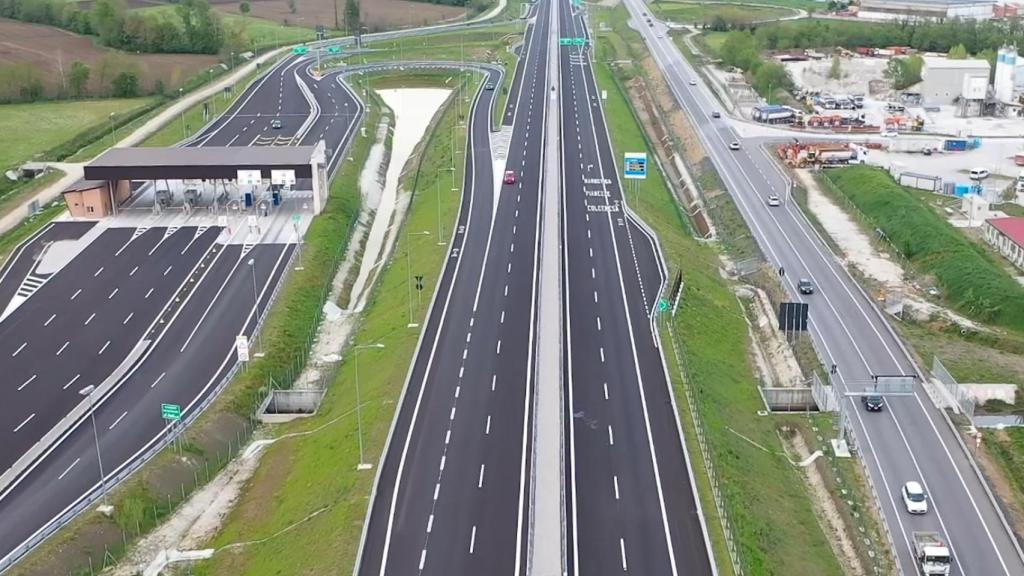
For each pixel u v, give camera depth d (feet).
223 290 495.82
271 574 287.28
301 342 452.35
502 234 556.92
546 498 305.53
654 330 428.97
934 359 420.36
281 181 599.57
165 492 335.26
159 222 593.83
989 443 369.71
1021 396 407.03
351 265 562.66
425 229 579.89
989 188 651.66
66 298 490.08
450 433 345.92
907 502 326.44
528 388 377.30
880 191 640.58
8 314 472.85
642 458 329.52
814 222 606.14
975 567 301.02
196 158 613.93
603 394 373.40
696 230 622.95
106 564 303.27
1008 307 478.18
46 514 317.63
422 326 435.94
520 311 450.30
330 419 378.12
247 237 568.00
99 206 597.93
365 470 324.39
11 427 370.53
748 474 332.80
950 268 520.83
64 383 404.36
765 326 474.49
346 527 294.25
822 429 376.89
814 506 333.83
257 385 405.80
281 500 331.36
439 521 295.69
